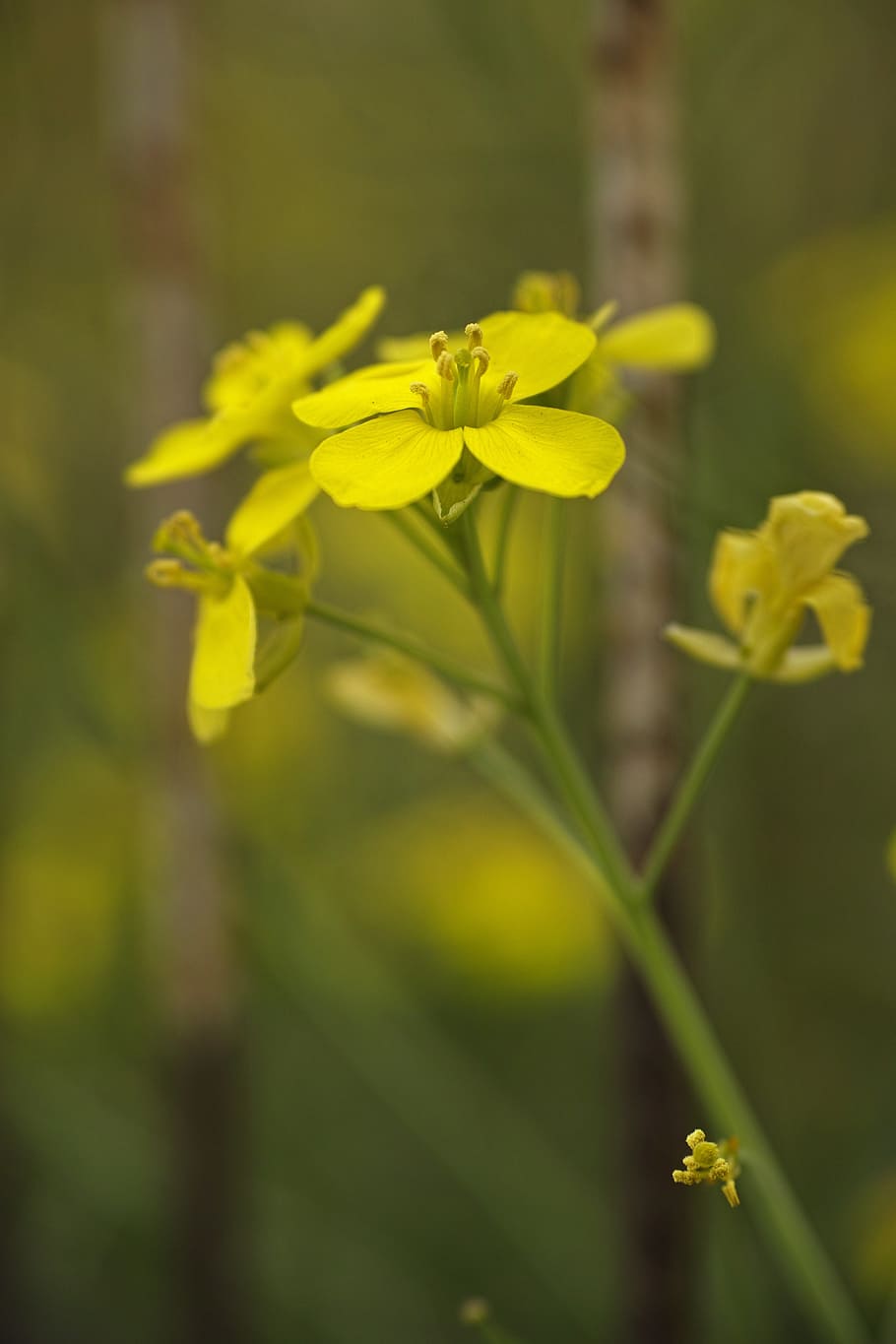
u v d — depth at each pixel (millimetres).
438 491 284
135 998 501
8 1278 376
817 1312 298
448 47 536
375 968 412
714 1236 357
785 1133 399
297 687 588
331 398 286
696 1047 301
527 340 288
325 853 540
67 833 522
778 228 516
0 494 428
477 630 589
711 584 300
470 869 521
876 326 495
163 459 305
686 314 303
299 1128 467
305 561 296
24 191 489
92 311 575
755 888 462
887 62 515
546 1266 387
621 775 326
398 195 556
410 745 625
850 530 293
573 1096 468
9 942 454
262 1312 384
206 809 350
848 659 294
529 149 512
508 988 500
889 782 469
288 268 602
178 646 349
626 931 302
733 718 298
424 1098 400
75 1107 421
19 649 435
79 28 540
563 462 279
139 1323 399
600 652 329
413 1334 394
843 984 443
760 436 448
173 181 347
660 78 325
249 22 592
